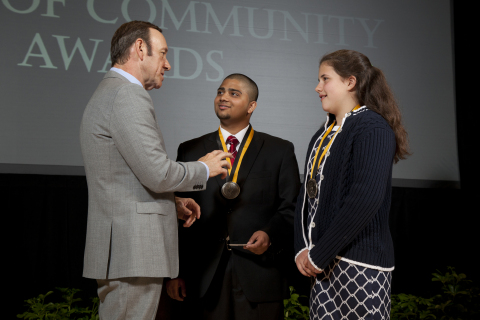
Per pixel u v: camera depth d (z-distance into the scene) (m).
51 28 3.07
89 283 3.13
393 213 3.59
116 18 3.18
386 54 3.59
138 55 1.56
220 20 3.34
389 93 1.52
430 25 3.69
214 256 1.88
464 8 3.72
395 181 3.53
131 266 1.39
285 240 1.92
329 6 3.54
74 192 3.11
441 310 3.07
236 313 1.88
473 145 3.64
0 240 2.99
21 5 3.03
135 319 1.42
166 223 1.49
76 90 3.09
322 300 1.43
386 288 1.40
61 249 3.09
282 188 2.01
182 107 3.22
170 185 1.43
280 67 3.41
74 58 3.09
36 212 3.05
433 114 3.62
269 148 2.06
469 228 3.64
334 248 1.33
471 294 3.14
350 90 1.52
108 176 1.45
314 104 3.44
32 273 3.04
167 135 3.18
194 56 3.28
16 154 2.98
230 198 1.92
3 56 2.98
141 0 3.22
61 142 3.05
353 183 1.34
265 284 1.88
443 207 3.65
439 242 3.63
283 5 3.46
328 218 1.43
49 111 3.04
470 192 3.62
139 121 1.39
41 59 3.04
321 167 1.50
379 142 1.35
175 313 2.41
